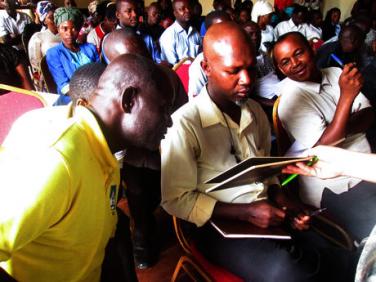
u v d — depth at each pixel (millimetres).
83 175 620
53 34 3465
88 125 675
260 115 1180
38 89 3246
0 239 501
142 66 684
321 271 1048
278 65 1433
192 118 1016
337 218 1293
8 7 4320
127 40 1704
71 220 625
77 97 1299
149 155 1450
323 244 1122
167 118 737
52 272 684
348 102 1211
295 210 1080
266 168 845
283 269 944
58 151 573
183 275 1535
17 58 2576
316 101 1389
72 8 2734
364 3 5504
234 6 5992
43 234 613
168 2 5652
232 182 812
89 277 790
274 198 1123
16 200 502
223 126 1051
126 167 1500
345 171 984
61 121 667
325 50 2953
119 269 915
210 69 1002
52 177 540
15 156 547
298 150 1394
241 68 949
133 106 681
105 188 718
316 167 1017
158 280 1531
